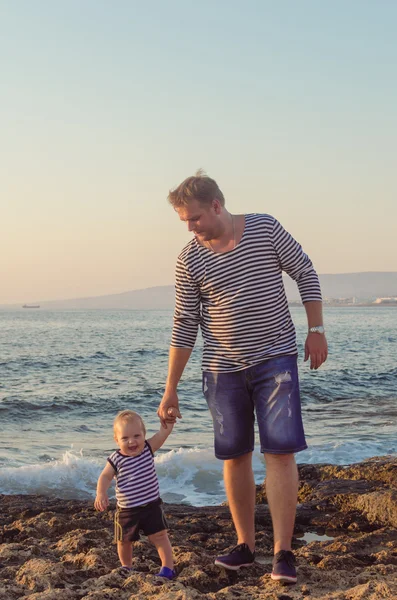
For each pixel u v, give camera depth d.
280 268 3.72
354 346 40.16
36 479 8.05
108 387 21.27
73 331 68.56
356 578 3.67
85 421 15.25
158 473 8.39
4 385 22.02
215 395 3.76
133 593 3.43
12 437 12.79
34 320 121.12
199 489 7.86
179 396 18.59
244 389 3.71
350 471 7.34
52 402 17.70
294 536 5.51
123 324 94.06
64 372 26.45
